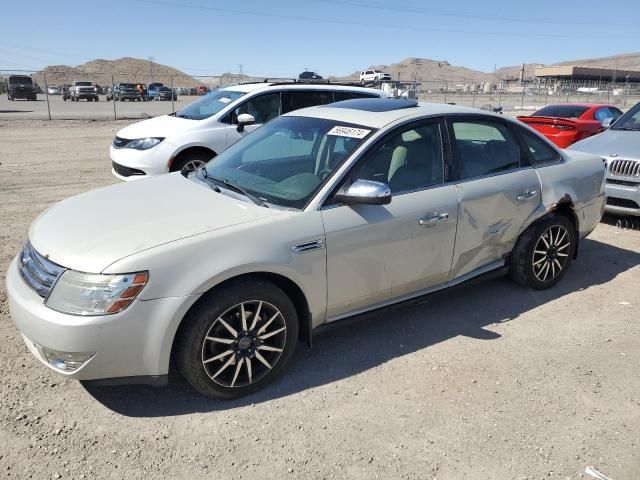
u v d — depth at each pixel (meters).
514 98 48.69
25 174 9.93
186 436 2.92
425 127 3.99
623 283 5.15
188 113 8.86
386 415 3.13
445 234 3.94
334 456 2.80
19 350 3.68
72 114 26.14
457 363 3.69
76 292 2.80
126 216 3.31
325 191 3.43
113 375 2.91
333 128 3.94
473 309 4.51
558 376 3.56
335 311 3.59
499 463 2.78
